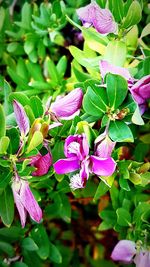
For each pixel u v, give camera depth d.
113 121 0.08
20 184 0.08
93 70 0.09
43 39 0.11
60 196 0.11
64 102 0.09
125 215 0.10
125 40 0.09
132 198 0.10
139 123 0.08
